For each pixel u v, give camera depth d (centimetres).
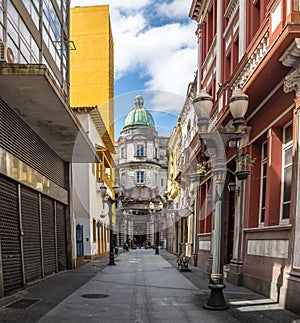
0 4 672
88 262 1580
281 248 636
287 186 706
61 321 508
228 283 866
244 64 793
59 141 1051
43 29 977
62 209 1266
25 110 816
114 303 636
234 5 1021
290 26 542
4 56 666
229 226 1071
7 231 750
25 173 861
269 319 513
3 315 538
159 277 1018
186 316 538
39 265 964
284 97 674
